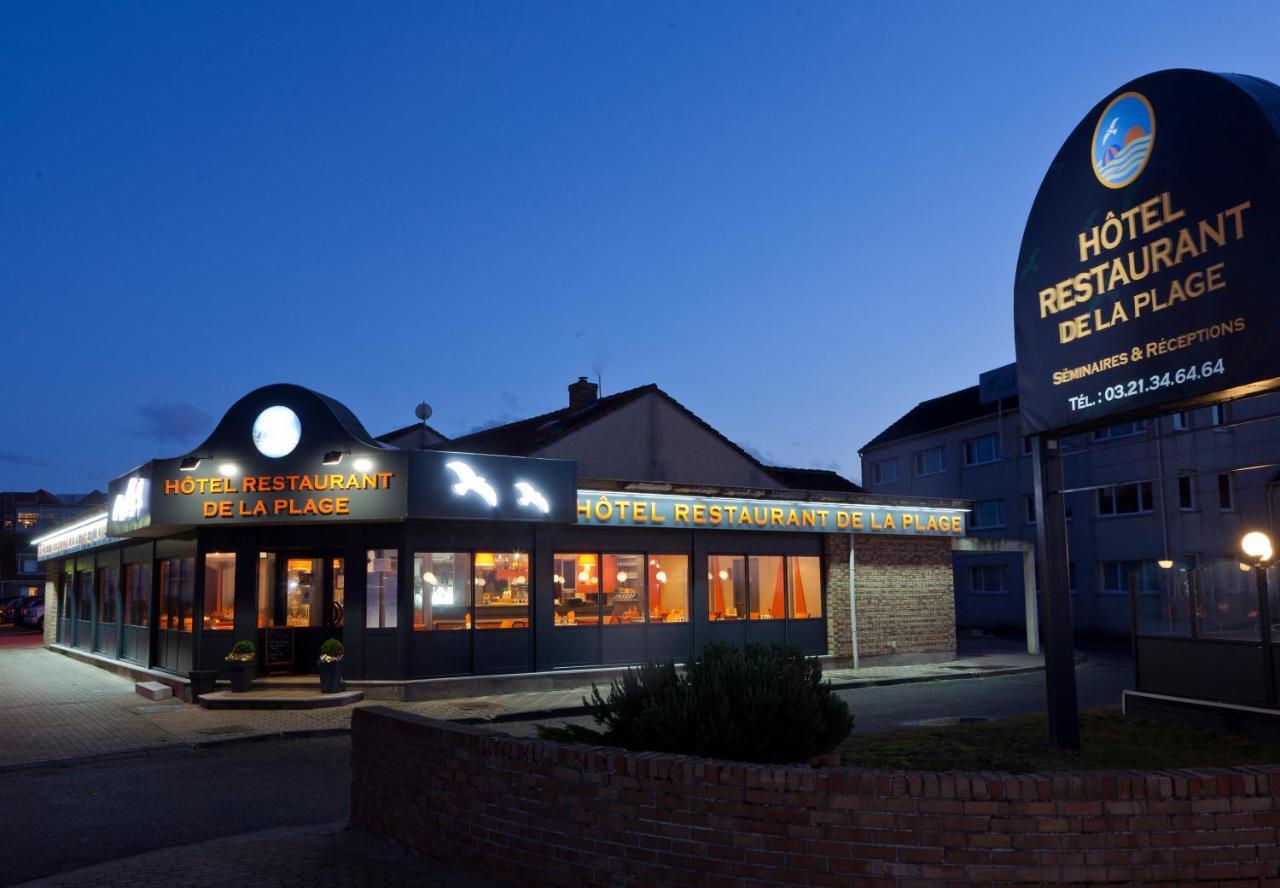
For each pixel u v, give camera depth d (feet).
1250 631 33.40
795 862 16.17
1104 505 114.21
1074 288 29.63
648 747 21.90
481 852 20.40
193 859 23.11
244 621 57.72
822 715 22.54
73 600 94.07
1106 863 15.16
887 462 152.05
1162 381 26.81
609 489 62.64
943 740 31.01
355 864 21.90
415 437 98.07
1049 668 29.53
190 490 56.44
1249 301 24.63
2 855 26.43
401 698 55.26
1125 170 28.14
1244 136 24.84
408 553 56.70
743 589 68.95
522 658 59.82
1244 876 15.19
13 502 295.07
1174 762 27.63
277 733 45.85
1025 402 31.14
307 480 55.26
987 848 15.30
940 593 77.82
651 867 17.46
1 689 64.44
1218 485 104.63
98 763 40.34
